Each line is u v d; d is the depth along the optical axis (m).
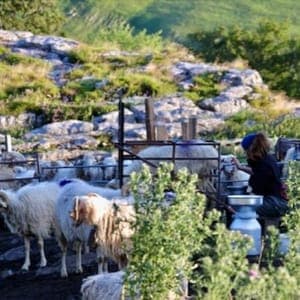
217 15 100.88
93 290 8.61
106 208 10.45
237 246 6.62
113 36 60.62
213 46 56.53
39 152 28.08
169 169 7.42
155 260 7.21
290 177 9.27
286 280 6.14
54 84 37.97
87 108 33.84
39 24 67.94
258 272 6.47
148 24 99.56
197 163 14.59
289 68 53.19
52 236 12.92
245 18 100.31
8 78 37.78
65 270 12.20
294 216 8.27
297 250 7.45
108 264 11.44
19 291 11.59
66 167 17.38
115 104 34.56
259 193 10.98
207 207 12.84
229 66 41.31
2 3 65.69
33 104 34.56
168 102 34.91
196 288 7.36
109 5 103.25
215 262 6.59
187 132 18.98
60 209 12.14
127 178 14.33
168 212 7.29
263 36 55.59
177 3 104.50
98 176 18.70
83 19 100.44
